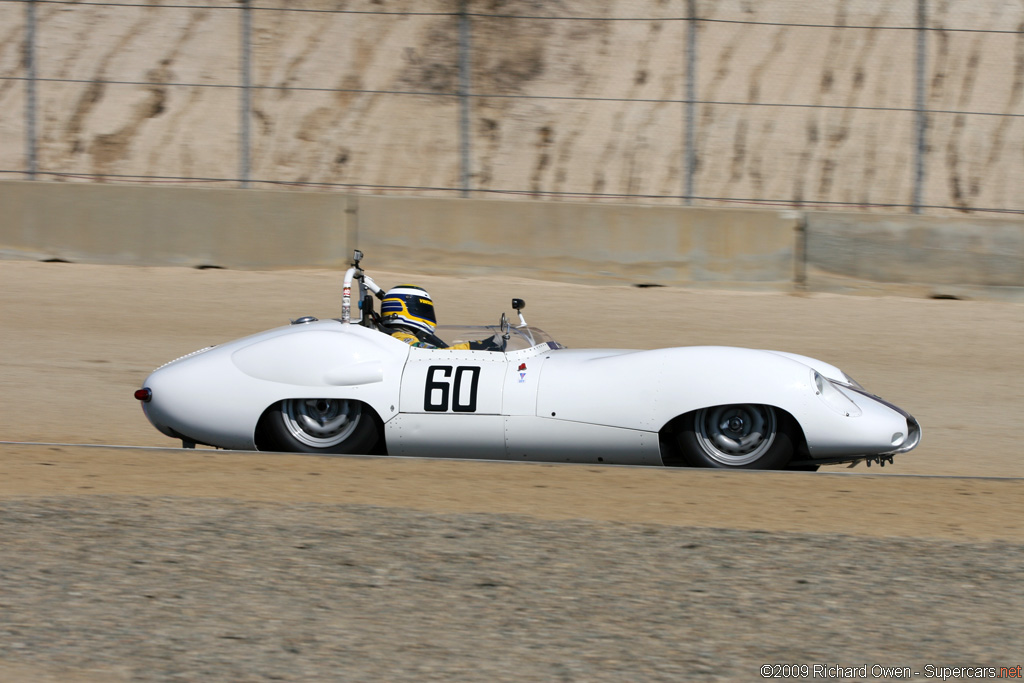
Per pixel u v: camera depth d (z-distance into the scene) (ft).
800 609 54.29
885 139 250.37
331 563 59.06
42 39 282.56
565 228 173.78
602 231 173.17
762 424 78.84
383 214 175.52
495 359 82.33
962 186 236.84
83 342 140.15
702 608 54.19
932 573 59.06
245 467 78.43
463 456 81.82
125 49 280.72
